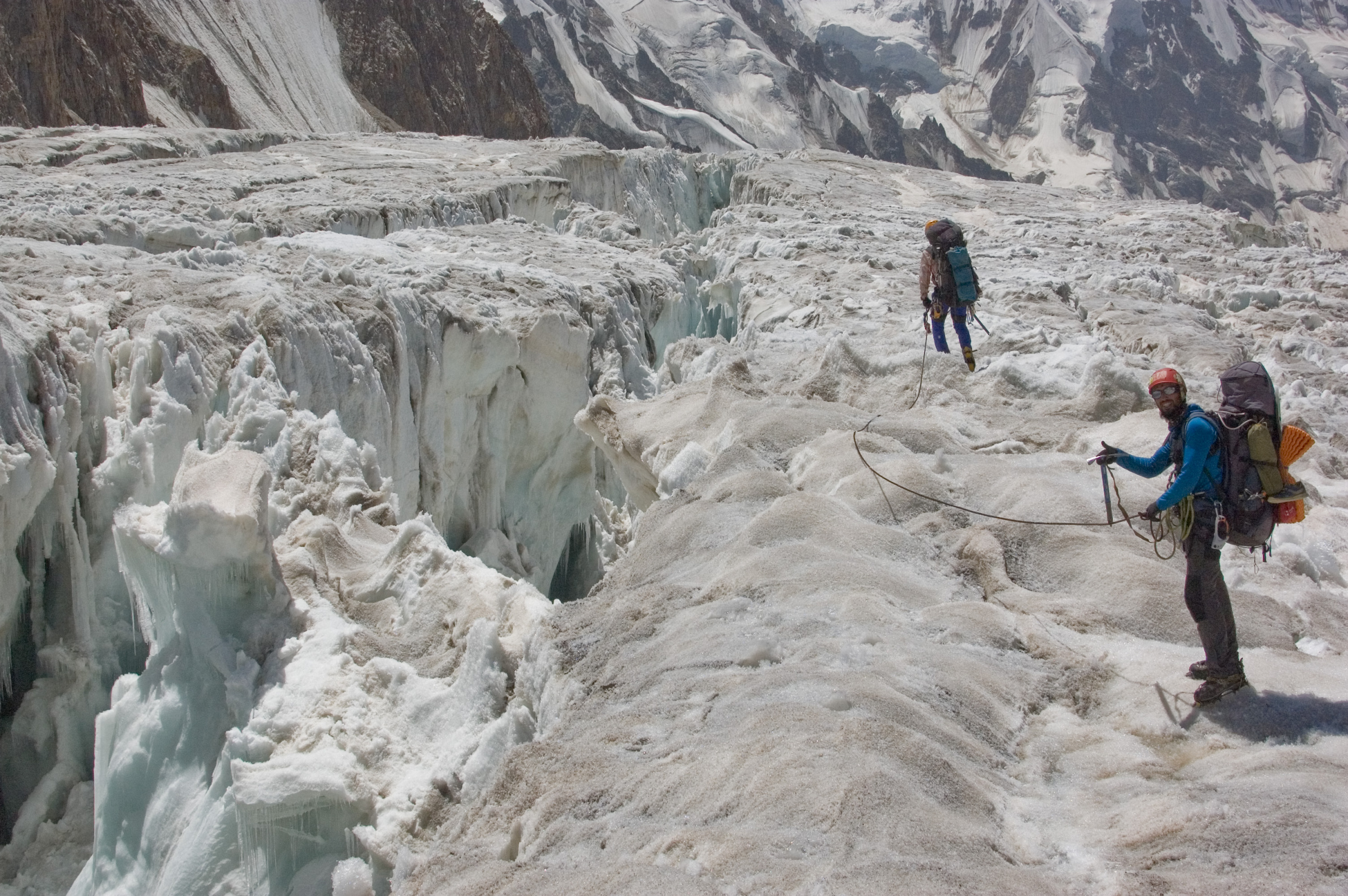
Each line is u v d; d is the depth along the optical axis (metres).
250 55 63.34
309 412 9.74
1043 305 15.48
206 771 6.83
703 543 6.75
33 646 8.21
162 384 9.24
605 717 4.86
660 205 45.25
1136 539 6.45
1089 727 4.66
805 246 20.39
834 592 5.68
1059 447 8.42
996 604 5.88
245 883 6.20
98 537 8.62
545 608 6.91
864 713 4.40
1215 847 3.60
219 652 7.08
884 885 3.31
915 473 7.17
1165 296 17.27
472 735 6.35
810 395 10.20
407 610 7.64
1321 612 5.75
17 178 20.91
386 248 16.75
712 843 3.67
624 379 16.28
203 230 16.38
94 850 7.09
